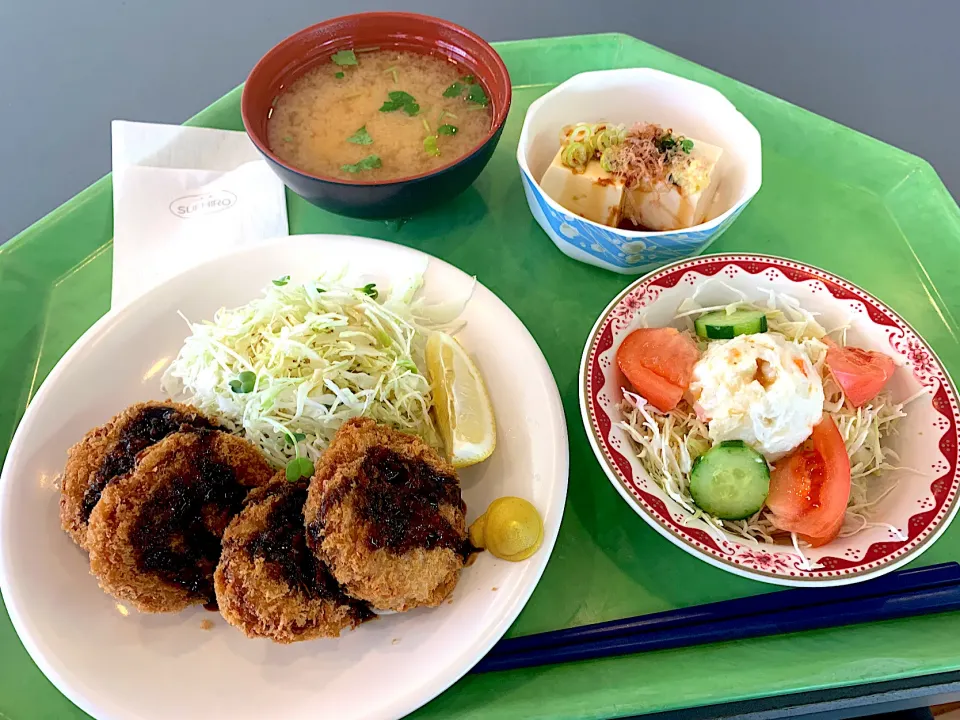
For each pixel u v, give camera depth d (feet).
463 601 0.74
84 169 1.40
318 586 0.71
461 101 1.07
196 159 1.08
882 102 1.52
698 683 0.70
